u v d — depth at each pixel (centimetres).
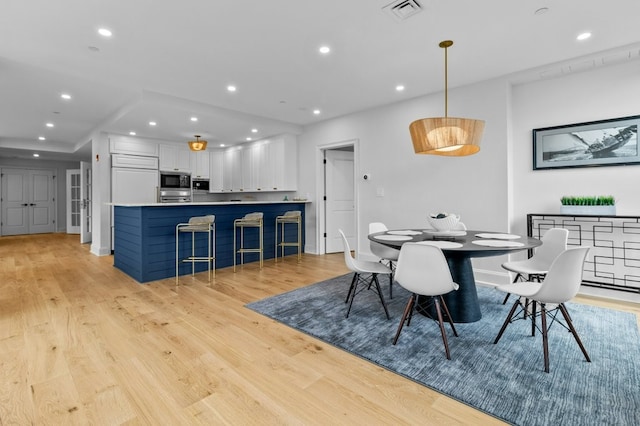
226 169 758
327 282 399
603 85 323
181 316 284
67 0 222
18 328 257
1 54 305
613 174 319
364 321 272
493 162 372
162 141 667
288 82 381
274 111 505
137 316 283
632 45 290
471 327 257
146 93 408
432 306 275
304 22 253
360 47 294
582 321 264
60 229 1007
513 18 248
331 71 349
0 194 910
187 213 443
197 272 454
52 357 210
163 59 318
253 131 588
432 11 238
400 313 290
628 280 313
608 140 319
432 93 420
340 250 613
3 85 389
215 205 475
